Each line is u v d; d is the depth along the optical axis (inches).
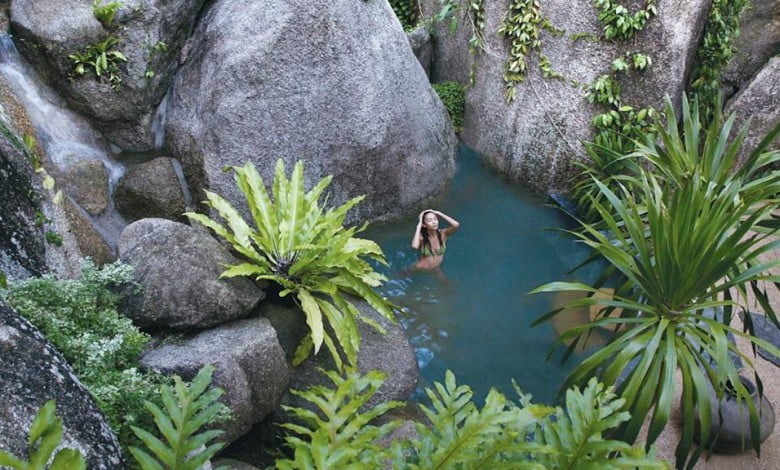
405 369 160.9
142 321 136.6
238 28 194.7
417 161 236.2
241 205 196.2
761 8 253.8
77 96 186.4
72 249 141.9
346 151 214.7
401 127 227.8
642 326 132.9
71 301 116.8
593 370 135.2
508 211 242.1
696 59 232.4
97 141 194.4
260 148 198.2
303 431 78.7
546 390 168.7
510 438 69.5
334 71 206.1
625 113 228.8
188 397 67.5
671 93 224.8
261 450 142.9
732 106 254.1
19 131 162.6
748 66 257.1
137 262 140.5
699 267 126.6
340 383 80.5
